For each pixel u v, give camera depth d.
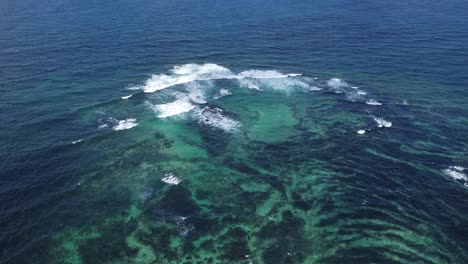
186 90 55.38
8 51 69.44
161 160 40.28
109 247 29.92
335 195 36.16
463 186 37.59
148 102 51.22
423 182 38.03
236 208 34.31
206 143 43.56
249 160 41.06
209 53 72.12
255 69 64.81
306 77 61.97
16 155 39.84
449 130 47.22
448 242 31.16
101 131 44.53
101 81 57.75
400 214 33.97
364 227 32.47
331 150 42.88
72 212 33.06
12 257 28.77
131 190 35.91
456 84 61.22
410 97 55.94
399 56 73.19
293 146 43.62
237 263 28.81
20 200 34.19
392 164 40.59
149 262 28.81
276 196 35.97
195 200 35.09
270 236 31.34
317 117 49.78
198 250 29.91
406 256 29.73
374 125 47.91
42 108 49.06
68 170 38.06
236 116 49.34
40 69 61.56
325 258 29.44
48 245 29.88
